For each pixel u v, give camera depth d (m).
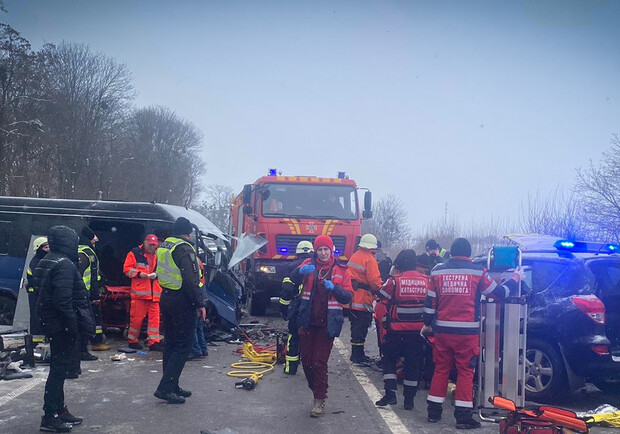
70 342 5.75
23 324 9.92
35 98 42.03
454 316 6.25
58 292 5.57
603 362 6.85
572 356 6.99
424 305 6.50
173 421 6.10
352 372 8.66
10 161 39.56
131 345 9.88
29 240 11.02
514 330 6.57
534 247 8.28
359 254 9.16
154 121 72.88
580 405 7.27
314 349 6.65
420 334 6.82
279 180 14.67
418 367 6.85
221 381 7.93
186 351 6.82
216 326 11.27
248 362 9.04
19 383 7.36
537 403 7.27
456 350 6.25
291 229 14.42
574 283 7.25
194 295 6.65
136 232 12.23
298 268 6.63
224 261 11.71
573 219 17.27
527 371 7.31
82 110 50.03
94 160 51.31
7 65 39.00
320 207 14.72
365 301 9.22
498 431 6.04
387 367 6.93
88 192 49.34
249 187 14.88
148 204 11.16
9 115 39.69
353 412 6.62
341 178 15.17
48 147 44.56
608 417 6.35
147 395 7.07
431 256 11.27
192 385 7.66
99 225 11.87
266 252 14.37
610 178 15.96
